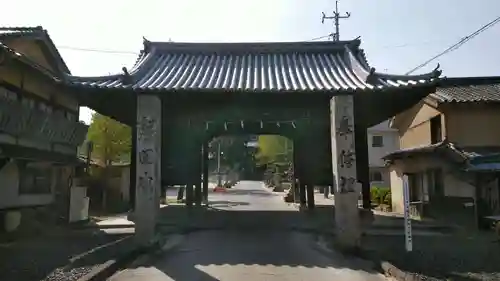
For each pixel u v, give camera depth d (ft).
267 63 54.13
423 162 66.18
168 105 47.19
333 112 39.29
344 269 30.50
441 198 60.29
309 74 48.44
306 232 49.21
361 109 47.34
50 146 54.90
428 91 39.73
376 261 31.71
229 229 51.42
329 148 52.80
